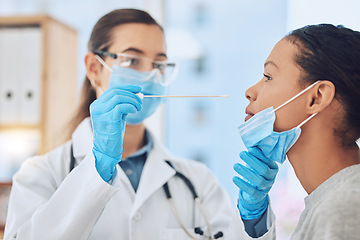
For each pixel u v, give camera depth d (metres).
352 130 0.90
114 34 1.41
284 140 0.95
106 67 1.42
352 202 0.76
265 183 1.09
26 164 1.39
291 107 0.95
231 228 1.24
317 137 0.92
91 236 1.26
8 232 1.22
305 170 0.95
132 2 2.71
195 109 4.05
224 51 3.69
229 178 3.72
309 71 0.92
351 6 2.26
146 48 1.40
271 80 0.99
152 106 1.41
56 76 2.39
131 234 1.29
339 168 0.91
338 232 0.73
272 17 3.07
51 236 1.05
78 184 1.10
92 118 1.09
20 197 1.28
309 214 0.83
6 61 2.35
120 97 1.06
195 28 3.65
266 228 1.22
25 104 2.33
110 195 1.06
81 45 2.71
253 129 1.00
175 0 2.84
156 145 1.56
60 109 2.45
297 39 0.96
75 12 2.72
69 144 1.47
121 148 1.09
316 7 2.33
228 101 3.71
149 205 1.38
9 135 2.48
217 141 3.91
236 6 3.55
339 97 0.90
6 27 2.40
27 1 2.76
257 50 3.49
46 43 2.30
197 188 1.51
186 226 1.40
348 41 0.91
